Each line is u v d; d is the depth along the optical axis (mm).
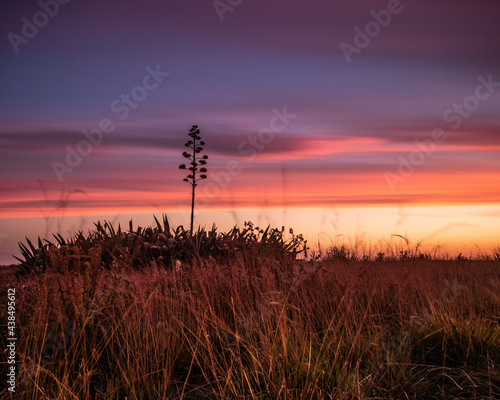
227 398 3463
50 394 3490
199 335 4410
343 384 3596
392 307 5965
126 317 4660
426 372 4094
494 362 4285
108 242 8516
